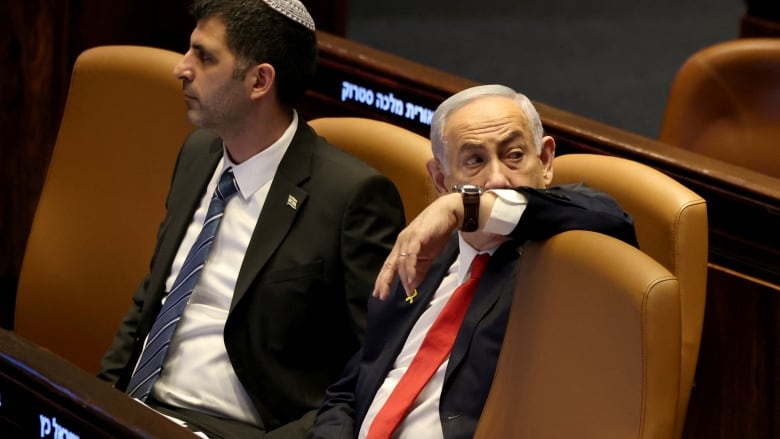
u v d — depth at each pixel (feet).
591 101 53.11
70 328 30.19
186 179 26.68
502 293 21.08
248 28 24.71
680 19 65.10
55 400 20.15
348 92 34.14
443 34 60.95
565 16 65.00
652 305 17.93
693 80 34.37
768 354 26.66
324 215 24.66
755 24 51.08
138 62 29.07
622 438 18.25
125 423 18.76
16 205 39.32
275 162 25.32
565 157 24.95
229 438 24.27
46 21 38.22
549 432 19.33
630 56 59.16
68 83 39.04
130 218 29.19
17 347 21.34
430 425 21.27
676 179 27.81
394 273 19.72
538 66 57.11
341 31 48.49
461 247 21.89
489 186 20.90
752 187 26.43
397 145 25.99
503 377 20.33
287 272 24.52
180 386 25.04
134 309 27.04
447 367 21.13
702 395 27.86
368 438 21.40
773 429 26.86
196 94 25.02
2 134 38.60
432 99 32.24
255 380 24.71
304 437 24.03
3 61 38.04
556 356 19.31
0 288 39.40
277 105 25.21
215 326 25.04
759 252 26.66
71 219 29.91
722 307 27.27
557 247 19.47
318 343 25.09
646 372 18.01
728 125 34.35
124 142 29.19
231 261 25.26
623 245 18.78
